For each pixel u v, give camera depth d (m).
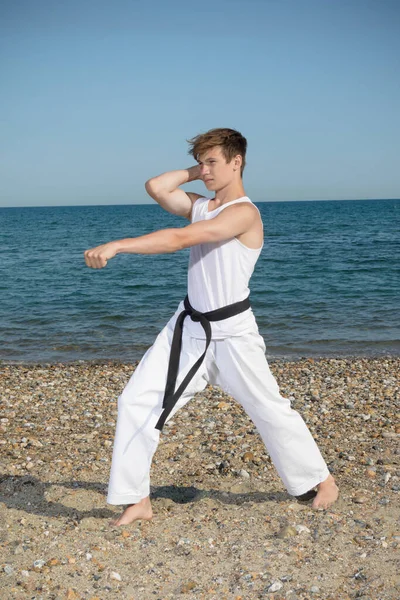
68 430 5.79
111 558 3.15
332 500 3.71
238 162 3.21
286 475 3.52
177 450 5.07
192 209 3.37
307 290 19.50
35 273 26.70
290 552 3.14
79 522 3.60
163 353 3.33
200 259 3.21
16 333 12.89
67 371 9.32
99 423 6.05
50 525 3.54
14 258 35.03
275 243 43.50
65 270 27.98
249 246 3.17
